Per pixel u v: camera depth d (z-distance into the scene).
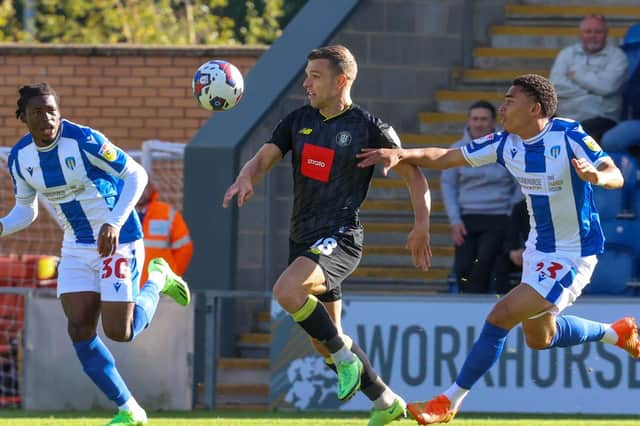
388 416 23.62
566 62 39.16
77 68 51.62
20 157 24.16
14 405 35.03
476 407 32.53
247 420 30.25
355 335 32.78
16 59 51.78
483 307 32.59
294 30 41.50
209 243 37.78
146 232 35.78
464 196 36.59
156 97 51.34
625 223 36.53
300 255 22.44
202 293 34.03
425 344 32.69
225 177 37.66
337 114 22.81
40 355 33.97
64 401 33.91
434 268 40.94
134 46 51.34
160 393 33.94
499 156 24.05
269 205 38.50
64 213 24.39
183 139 51.25
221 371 36.16
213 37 86.44
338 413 32.66
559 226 23.78
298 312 21.97
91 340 24.73
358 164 22.70
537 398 32.47
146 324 25.75
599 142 38.06
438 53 44.00
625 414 32.38
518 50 45.06
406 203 42.03
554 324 25.14
